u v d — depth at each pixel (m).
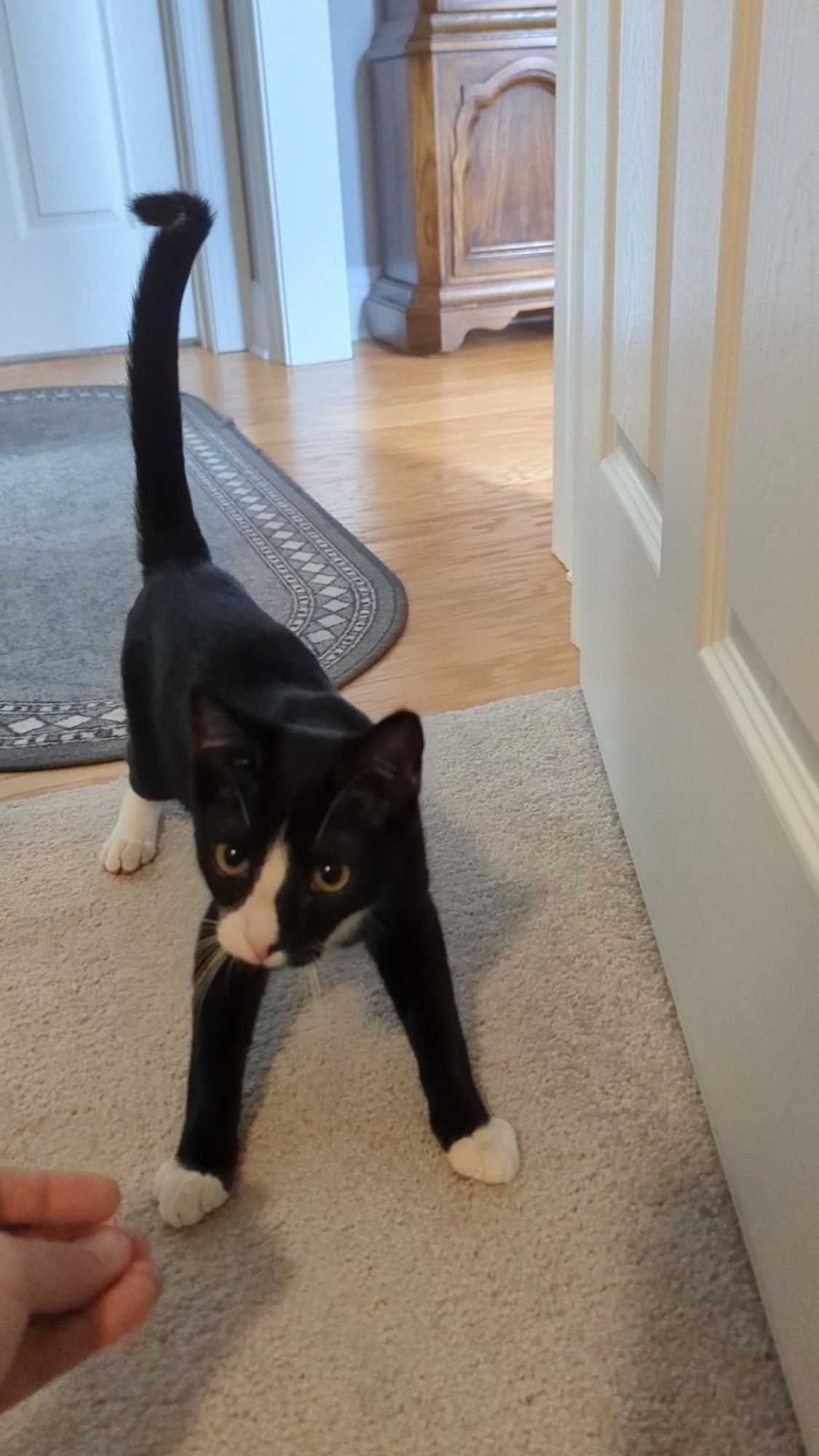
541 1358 0.72
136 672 1.11
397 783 0.80
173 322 1.14
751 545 0.69
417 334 3.07
